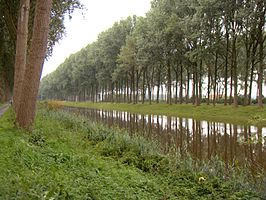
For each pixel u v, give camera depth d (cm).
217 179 928
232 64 4194
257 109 3394
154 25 4878
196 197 819
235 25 3709
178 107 4825
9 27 2594
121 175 891
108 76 7612
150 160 1142
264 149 1566
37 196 491
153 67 6025
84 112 4853
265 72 4612
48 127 1538
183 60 4838
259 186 870
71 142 1280
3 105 4094
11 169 664
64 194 549
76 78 9656
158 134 2278
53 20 2736
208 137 2158
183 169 1044
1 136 1057
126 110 5925
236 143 1855
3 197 476
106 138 1548
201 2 3700
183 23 4272
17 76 1895
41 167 752
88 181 713
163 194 787
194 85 5097
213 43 3922
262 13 3394
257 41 3606
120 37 6988
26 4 1897
